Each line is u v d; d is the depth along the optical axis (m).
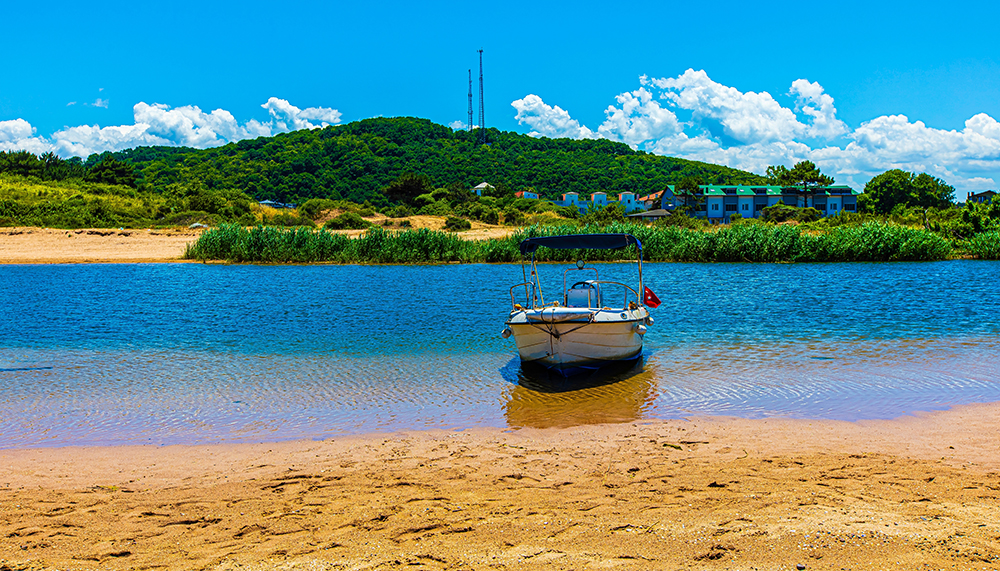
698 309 20.05
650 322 13.70
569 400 10.37
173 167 138.75
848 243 39.72
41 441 8.34
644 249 41.12
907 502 5.58
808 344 14.55
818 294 23.61
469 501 5.95
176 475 6.93
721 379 11.48
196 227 54.19
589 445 7.92
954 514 5.25
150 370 12.58
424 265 39.09
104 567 4.63
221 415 9.52
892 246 39.59
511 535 5.08
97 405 10.08
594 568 4.46
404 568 4.54
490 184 126.75
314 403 10.20
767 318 18.31
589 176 145.62
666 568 4.43
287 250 40.47
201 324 18.02
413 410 9.80
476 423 9.09
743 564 4.45
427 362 13.27
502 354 14.05
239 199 84.44
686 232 42.62
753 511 5.43
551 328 11.90
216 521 5.52
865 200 104.69
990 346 14.06
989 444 7.61
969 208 47.50
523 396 10.65
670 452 7.53
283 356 13.91
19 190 68.88
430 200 93.25
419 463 7.27
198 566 4.63
